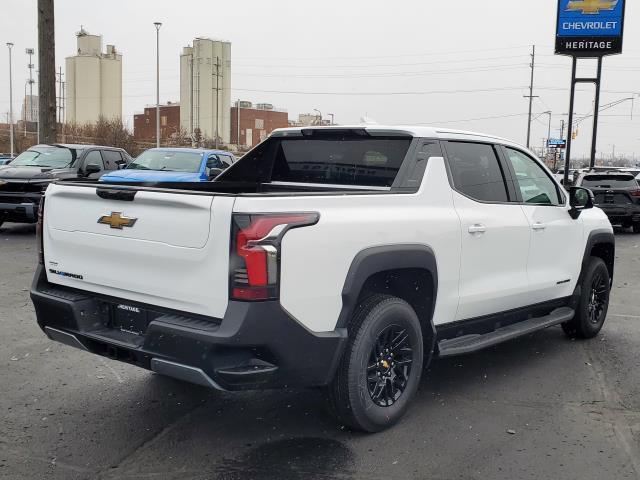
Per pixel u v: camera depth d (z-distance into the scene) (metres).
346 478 3.61
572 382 5.30
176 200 3.58
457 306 4.72
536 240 5.54
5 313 7.16
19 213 12.77
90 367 5.46
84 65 81.94
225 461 3.79
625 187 17.98
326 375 3.78
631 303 8.59
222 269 3.44
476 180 5.05
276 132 5.45
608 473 3.72
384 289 4.43
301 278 3.57
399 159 4.81
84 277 4.12
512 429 4.32
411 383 4.38
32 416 4.42
